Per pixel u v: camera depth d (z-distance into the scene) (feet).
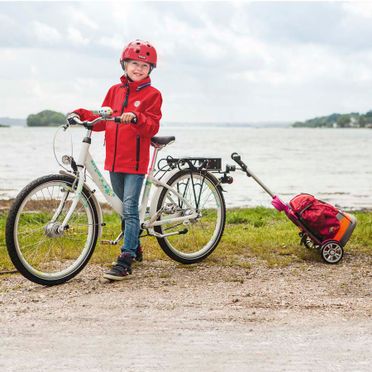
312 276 18.53
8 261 19.99
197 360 11.59
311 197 20.90
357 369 11.21
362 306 15.24
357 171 104.06
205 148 242.17
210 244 20.47
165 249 19.45
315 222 20.31
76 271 17.76
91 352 11.98
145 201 18.93
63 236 17.79
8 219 16.31
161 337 12.84
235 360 11.60
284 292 16.61
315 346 12.34
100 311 14.65
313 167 115.85
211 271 19.03
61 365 11.34
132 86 18.12
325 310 14.85
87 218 18.04
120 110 18.16
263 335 12.97
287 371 11.10
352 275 18.69
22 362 11.46
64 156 17.29
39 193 17.07
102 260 20.13
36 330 13.25
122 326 13.53
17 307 15.03
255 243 22.79
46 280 17.10
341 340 12.69
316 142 372.58
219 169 20.15
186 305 15.20
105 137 18.38
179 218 19.44
